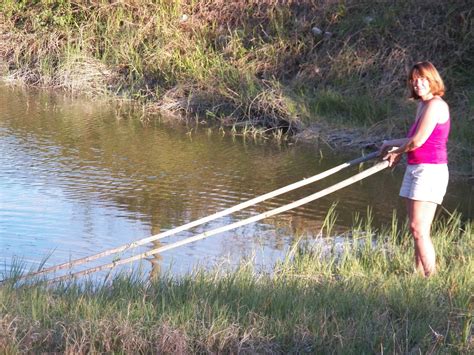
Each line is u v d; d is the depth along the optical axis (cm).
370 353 605
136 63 2006
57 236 989
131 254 931
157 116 1794
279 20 2006
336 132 1622
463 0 1834
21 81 2098
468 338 626
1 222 1033
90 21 2175
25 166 1323
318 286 755
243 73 1853
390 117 1630
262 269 869
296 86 1819
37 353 595
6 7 2311
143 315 641
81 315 647
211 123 1747
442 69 1744
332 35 1917
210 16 2089
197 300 677
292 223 1080
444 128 770
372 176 1360
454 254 899
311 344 618
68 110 1809
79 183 1234
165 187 1234
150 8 2145
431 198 774
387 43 1836
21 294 701
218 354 602
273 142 1596
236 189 1239
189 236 1008
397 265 857
